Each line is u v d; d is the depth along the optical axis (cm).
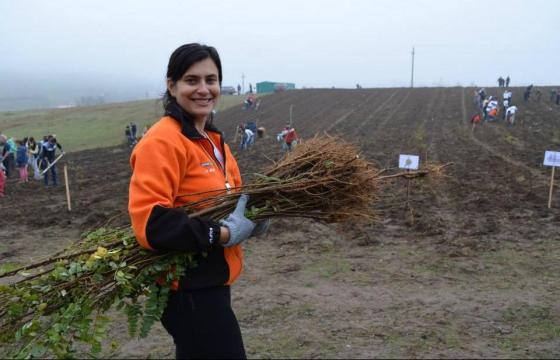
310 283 566
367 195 280
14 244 808
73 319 217
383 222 846
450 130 2797
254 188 248
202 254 216
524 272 590
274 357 393
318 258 662
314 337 427
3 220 989
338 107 4400
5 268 233
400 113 3853
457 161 1653
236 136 2867
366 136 2662
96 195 1282
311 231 795
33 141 1762
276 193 252
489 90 5175
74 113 5059
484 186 1174
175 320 219
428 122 3256
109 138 3303
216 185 228
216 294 221
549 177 1287
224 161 247
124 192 1313
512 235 755
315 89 6028
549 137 2273
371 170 285
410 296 520
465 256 654
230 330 219
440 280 568
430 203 999
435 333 430
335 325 451
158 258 217
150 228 197
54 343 211
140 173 204
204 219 208
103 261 222
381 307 491
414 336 426
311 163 272
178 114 224
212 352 217
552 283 551
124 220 918
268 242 743
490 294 521
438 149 2027
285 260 657
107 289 227
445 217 880
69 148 2916
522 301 500
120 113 4744
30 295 218
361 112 4019
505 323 450
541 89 5025
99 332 218
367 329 441
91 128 3881
